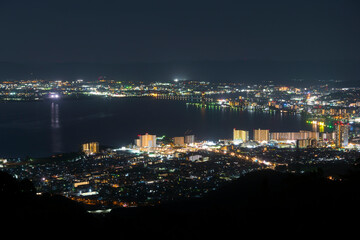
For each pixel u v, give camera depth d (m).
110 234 21.03
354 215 20.25
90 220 22.88
